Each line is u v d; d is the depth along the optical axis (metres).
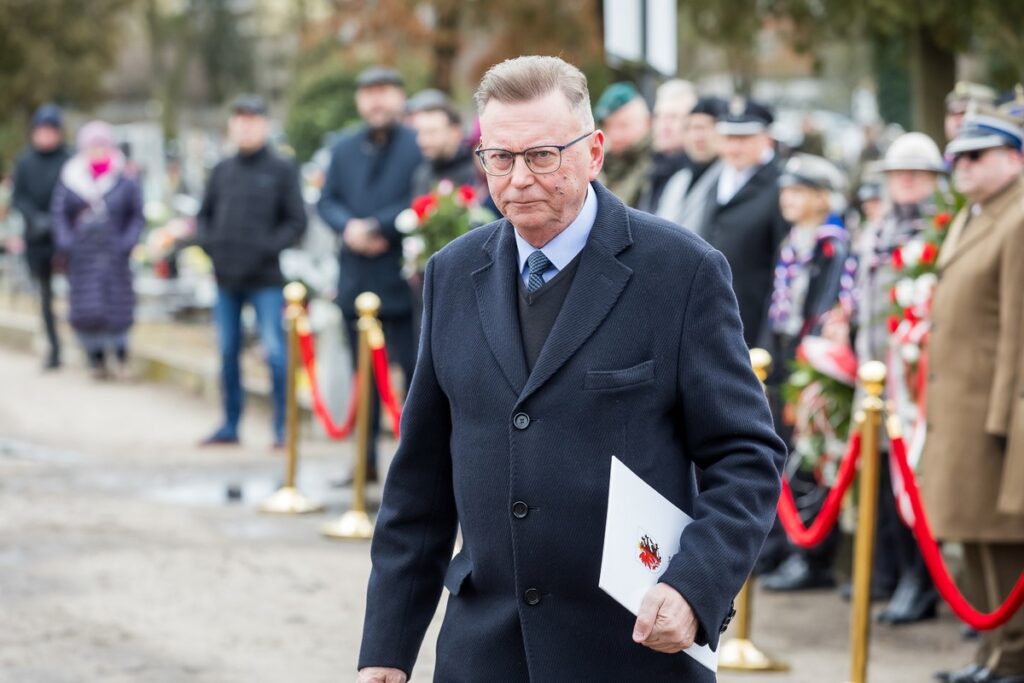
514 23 33.84
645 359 5.87
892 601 13.23
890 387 12.76
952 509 11.02
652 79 18.89
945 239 12.06
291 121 48.09
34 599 13.00
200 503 17.27
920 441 11.72
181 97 87.75
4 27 57.97
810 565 14.23
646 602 5.56
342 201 17.73
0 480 18.44
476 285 6.12
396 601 6.28
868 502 10.29
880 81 43.00
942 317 11.24
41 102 59.66
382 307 17.42
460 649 6.04
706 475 5.91
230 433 21.31
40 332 31.89
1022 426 10.60
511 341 5.95
